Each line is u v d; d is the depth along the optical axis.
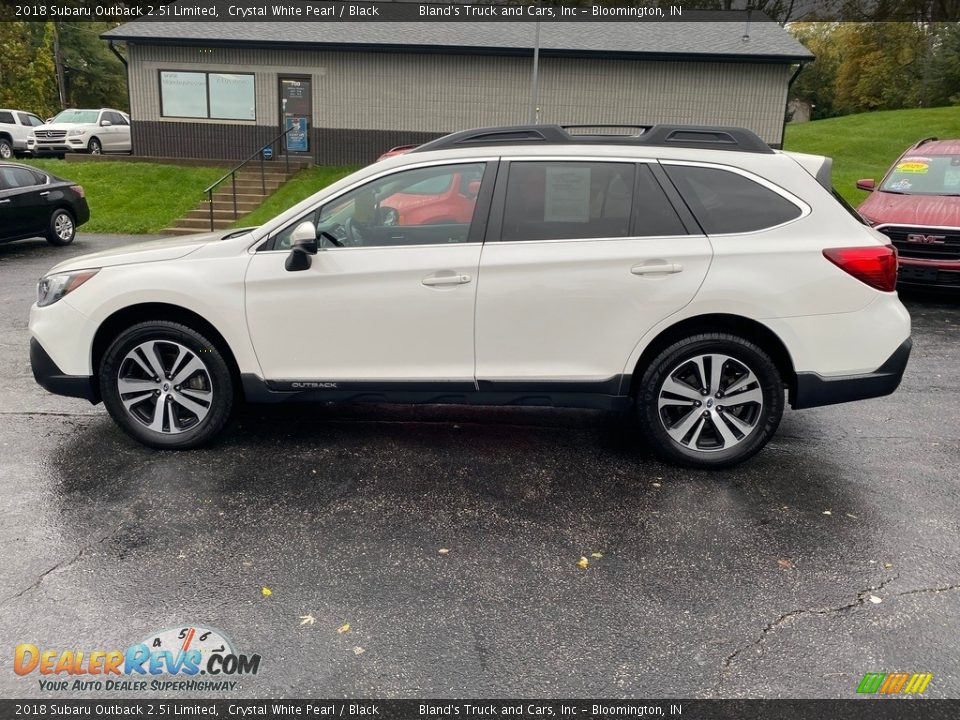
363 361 4.39
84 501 3.96
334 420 5.22
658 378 4.31
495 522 3.81
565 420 5.30
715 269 4.14
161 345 4.51
